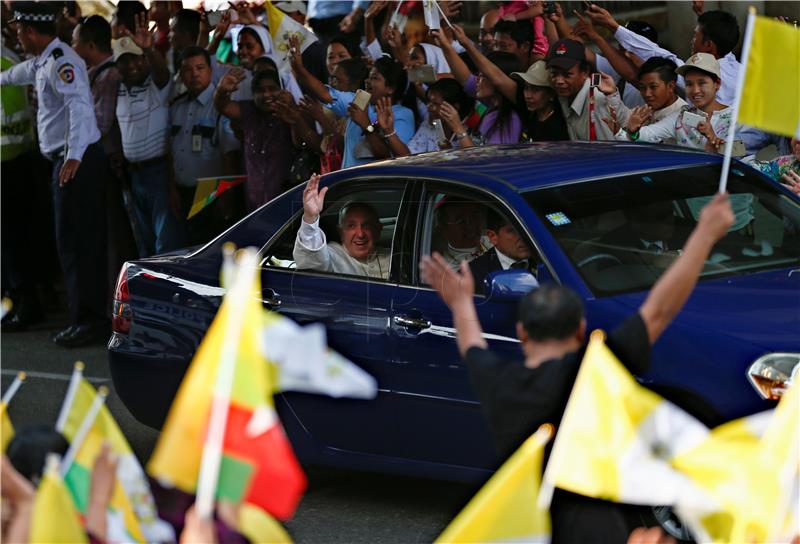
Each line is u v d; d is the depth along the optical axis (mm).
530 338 11367
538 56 27297
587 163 18344
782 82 11570
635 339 11273
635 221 17078
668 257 16719
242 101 29297
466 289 11984
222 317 8453
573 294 11305
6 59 34031
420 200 17984
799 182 20766
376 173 18672
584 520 11016
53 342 31812
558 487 11133
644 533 10516
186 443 8469
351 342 17844
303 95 28703
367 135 25625
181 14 33594
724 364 14703
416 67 25469
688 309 15562
